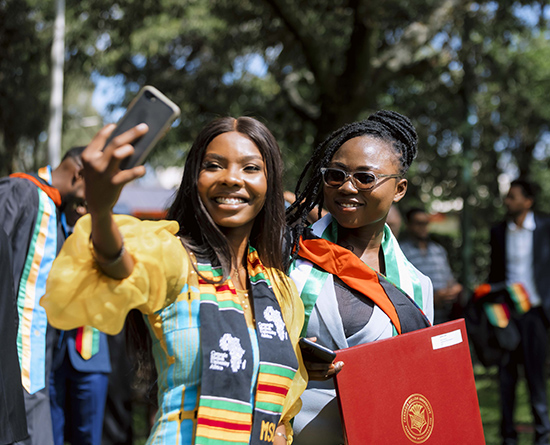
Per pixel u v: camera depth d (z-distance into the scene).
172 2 13.05
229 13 12.06
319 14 11.74
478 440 2.29
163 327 1.86
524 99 16.27
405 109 14.33
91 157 1.43
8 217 3.55
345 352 2.14
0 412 2.60
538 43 15.48
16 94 13.13
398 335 2.25
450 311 6.53
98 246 1.56
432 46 12.56
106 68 14.33
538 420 5.82
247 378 1.85
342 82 11.16
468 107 11.95
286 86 12.80
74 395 4.29
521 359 5.88
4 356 2.72
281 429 2.05
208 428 1.78
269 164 2.08
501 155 18.48
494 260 6.10
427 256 6.53
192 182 2.02
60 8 13.42
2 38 12.70
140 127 1.45
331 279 2.36
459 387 2.29
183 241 1.98
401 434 2.16
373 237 2.54
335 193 2.45
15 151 13.40
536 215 6.05
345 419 2.10
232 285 1.98
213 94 13.73
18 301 3.53
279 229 2.12
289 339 2.00
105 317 1.60
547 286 5.93
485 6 11.49
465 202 11.73
